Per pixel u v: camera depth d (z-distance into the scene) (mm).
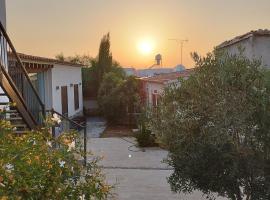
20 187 3041
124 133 18672
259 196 5133
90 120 24297
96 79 30016
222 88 5027
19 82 7883
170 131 5414
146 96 21766
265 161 5004
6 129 3717
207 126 5160
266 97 4992
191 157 5238
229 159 5016
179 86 5473
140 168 11578
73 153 3922
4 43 7867
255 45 8922
